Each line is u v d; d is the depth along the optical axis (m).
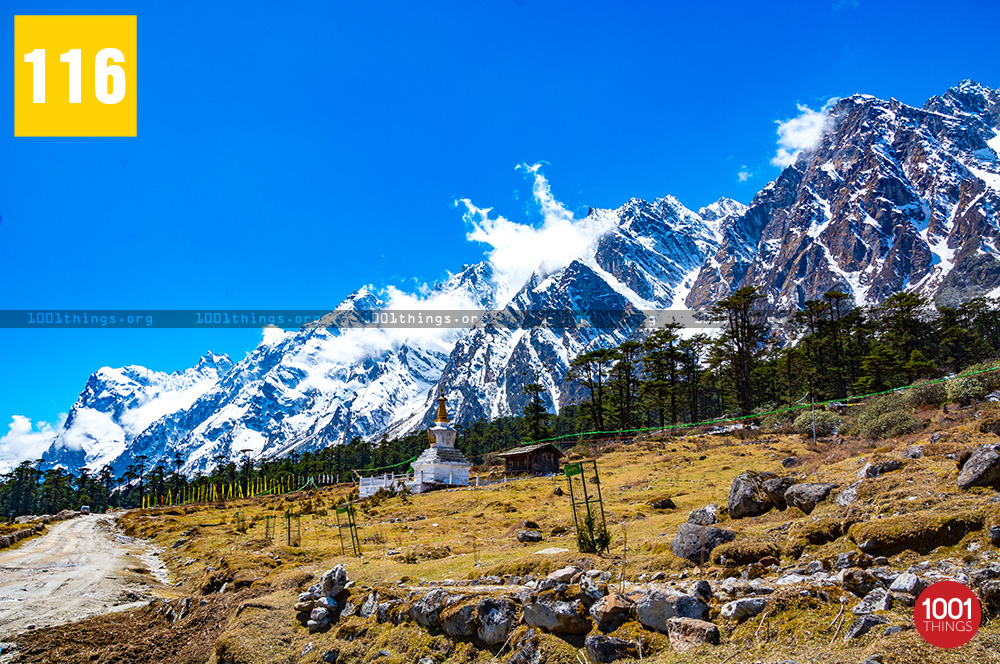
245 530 47.62
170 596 28.39
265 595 23.89
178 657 21.59
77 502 185.75
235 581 25.98
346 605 21.08
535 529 31.34
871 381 83.31
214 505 86.75
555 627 15.99
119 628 23.97
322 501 66.69
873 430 44.53
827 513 19.14
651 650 14.29
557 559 19.64
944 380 52.53
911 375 81.25
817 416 61.66
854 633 12.36
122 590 29.19
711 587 15.39
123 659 21.45
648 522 26.80
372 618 19.98
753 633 13.48
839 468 26.44
